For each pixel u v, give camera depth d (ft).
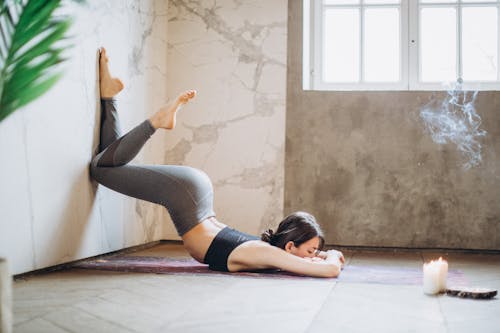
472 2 12.91
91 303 5.82
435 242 12.36
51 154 8.18
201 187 8.69
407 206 12.46
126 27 10.89
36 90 6.30
